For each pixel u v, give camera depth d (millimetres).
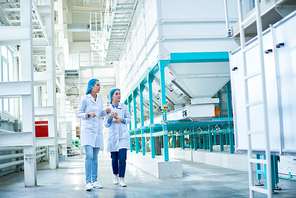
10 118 10312
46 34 10391
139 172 8133
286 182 5473
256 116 3371
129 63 13180
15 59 12414
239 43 4289
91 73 19859
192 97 8094
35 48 11039
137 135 11438
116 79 18969
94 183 5488
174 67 7555
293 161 5621
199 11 7414
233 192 4562
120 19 11891
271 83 3096
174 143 15125
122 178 5598
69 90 21828
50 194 4930
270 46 3100
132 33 11852
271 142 3105
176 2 7352
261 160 2941
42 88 17406
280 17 3490
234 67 3816
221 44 7434
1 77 10516
